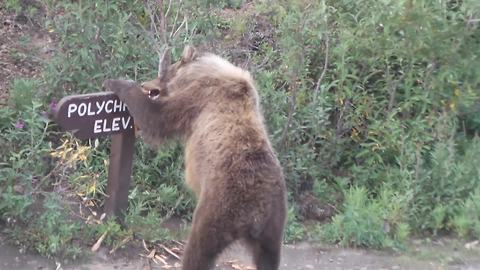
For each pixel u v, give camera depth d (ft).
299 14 30.22
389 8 30.89
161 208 28.40
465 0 31.63
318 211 30.22
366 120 32.37
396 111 31.76
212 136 21.74
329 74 33.24
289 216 28.63
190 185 22.65
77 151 26.58
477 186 30.83
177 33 30.83
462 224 29.55
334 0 32.73
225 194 20.54
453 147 31.73
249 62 31.60
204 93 22.94
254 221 20.57
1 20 35.17
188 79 23.48
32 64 32.96
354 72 31.96
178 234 27.40
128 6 32.19
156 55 30.60
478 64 32.37
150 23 33.06
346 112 31.89
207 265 20.97
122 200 26.68
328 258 27.50
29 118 27.61
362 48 32.07
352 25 32.48
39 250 24.97
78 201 27.73
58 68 30.35
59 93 29.73
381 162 31.58
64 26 29.91
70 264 24.90
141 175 28.94
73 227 25.72
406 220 29.43
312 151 31.09
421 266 27.48
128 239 26.12
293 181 30.42
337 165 32.58
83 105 24.70
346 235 28.35
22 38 34.09
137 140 29.19
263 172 20.90
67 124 24.57
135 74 30.04
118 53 29.89
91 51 29.99
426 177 30.60
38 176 26.71
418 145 30.86
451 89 32.17
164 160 29.32
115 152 26.30
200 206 21.03
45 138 29.04
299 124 30.91
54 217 25.45
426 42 31.37
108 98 25.07
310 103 31.17
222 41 33.06
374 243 28.40
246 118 21.91
